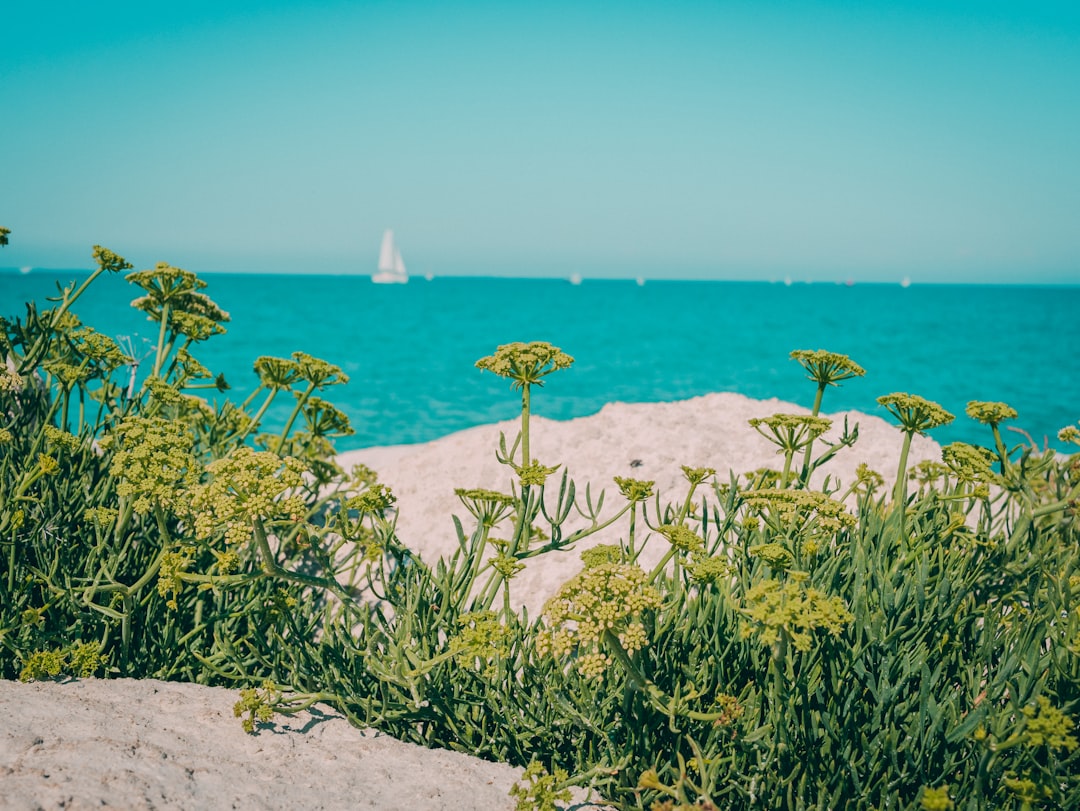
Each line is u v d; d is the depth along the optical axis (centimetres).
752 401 926
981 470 415
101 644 424
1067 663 345
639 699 355
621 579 321
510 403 2584
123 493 393
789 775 322
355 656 412
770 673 352
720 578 391
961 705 367
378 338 5331
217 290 16438
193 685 420
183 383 635
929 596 382
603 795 357
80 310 6781
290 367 637
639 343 5375
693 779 351
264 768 336
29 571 450
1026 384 3244
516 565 402
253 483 362
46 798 281
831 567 399
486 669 395
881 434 828
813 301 14988
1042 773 309
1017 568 404
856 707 347
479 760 373
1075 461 417
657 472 739
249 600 471
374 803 320
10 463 477
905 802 326
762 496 404
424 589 412
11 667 422
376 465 1000
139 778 306
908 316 9431
